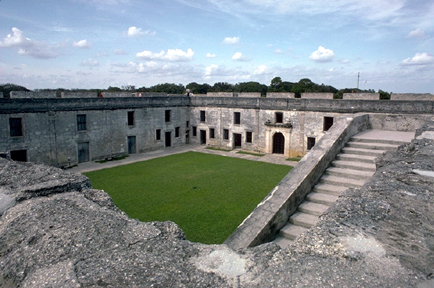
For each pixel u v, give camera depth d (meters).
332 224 4.54
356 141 11.46
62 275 3.48
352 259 3.69
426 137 9.17
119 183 22.27
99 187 21.31
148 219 15.77
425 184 5.91
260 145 33.91
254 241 7.48
